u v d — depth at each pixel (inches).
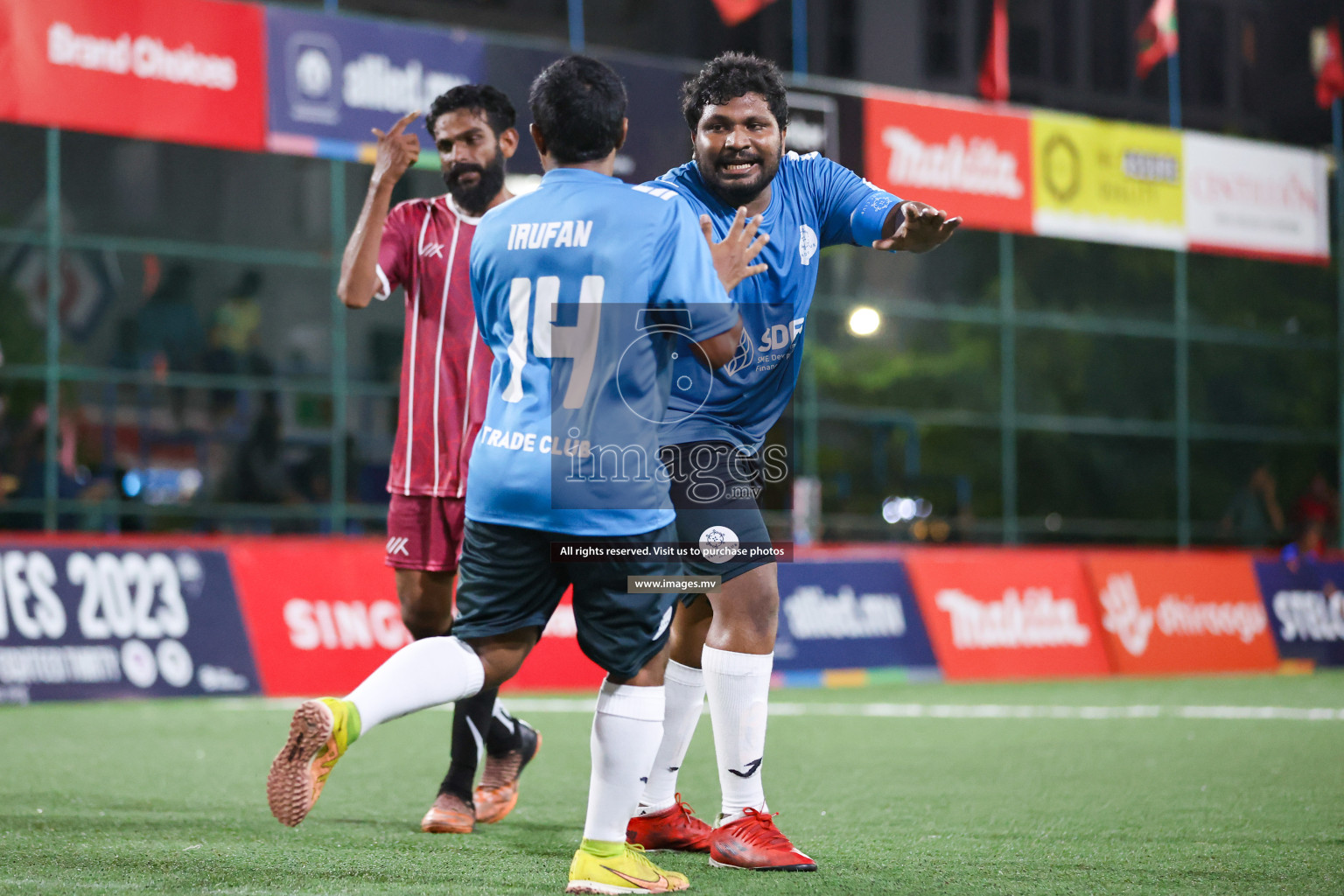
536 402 363.3
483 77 1382.9
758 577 425.4
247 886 375.2
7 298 2486.5
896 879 396.5
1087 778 653.9
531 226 367.2
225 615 1127.0
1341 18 2315.5
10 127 2696.9
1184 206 1717.5
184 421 2458.2
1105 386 3034.0
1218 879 399.5
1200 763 713.6
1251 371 2898.6
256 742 790.5
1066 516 2999.5
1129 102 2856.8
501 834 483.2
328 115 1325.0
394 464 538.6
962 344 3139.8
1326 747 791.7
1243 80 2719.0
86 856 423.2
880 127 1545.3
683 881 380.8
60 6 1212.5
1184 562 1577.3
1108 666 1489.9
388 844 453.1
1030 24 2854.3
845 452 2871.6
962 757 743.7
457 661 361.7
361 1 2596.0
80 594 1069.1
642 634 362.9
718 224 443.5
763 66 434.6
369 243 448.5
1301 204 1797.5
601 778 367.6
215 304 2847.0
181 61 1263.5
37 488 1952.5
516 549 365.7
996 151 1605.6
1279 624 1606.8
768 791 608.4
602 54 1419.8
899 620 1398.9
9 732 842.8
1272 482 2164.1
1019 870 414.0
